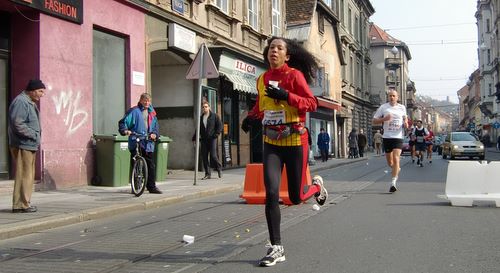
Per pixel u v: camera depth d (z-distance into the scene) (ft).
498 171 29.53
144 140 34.65
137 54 46.62
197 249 19.36
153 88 59.11
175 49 52.37
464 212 27.14
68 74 38.37
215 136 47.85
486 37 225.76
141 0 46.55
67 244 20.83
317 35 102.37
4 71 36.29
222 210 29.81
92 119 41.09
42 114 35.91
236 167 64.69
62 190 36.68
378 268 16.15
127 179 40.45
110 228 24.49
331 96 113.60
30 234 23.29
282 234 21.72
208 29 58.59
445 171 58.90
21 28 36.35
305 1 99.45
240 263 17.12
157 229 23.86
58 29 37.65
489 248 18.69
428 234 21.26
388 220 24.82
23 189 26.66
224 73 59.36
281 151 16.94
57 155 36.96
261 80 17.47
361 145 117.08
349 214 26.86
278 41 17.12
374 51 234.58
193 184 41.93
